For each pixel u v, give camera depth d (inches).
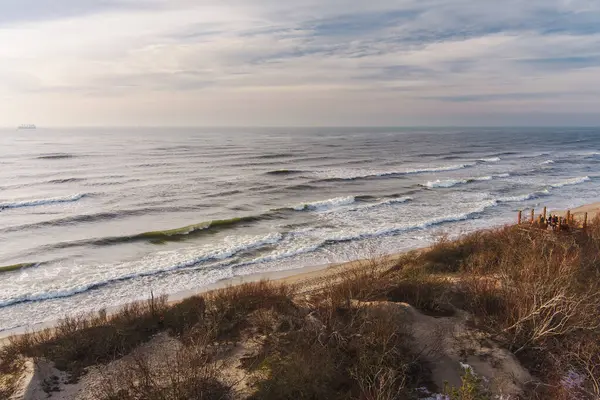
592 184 1595.7
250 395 323.6
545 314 387.9
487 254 645.9
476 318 428.5
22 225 955.3
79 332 430.0
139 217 1053.2
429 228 959.6
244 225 980.6
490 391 325.7
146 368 344.8
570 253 587.5
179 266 713.6
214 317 458.3
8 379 358.3
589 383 324.2
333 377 340.5
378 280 528.7
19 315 545.0
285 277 664.4
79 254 776.9
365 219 1044.5
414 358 367.2
